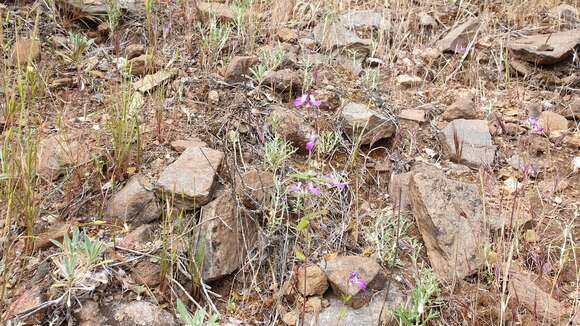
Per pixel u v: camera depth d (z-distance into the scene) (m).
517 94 1.23
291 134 1.04
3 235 0.86
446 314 0.86
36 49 1.14
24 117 1.01
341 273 0.87
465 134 1.10
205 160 0.95
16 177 0.90
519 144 1.11
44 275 0.84
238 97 1.11
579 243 0.95
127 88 1.09
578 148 1.12
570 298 0.89
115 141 0.96
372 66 1.28
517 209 0.93
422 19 1.39
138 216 0.91
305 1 1.41
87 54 1.19
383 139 1.10
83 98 1.10
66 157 0.96
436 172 1.01
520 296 0.87
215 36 1.21
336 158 1.06
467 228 0.93
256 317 0.85
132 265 0.85
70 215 0.91
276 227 0.91
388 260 0.91
